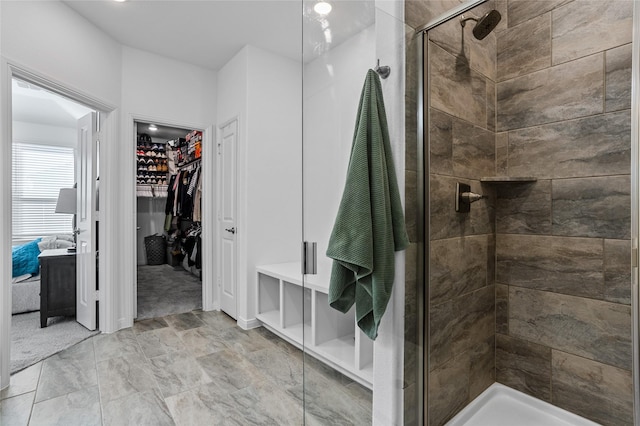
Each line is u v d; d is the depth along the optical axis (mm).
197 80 3502
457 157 1578
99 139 2924
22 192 4777
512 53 1810
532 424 1614
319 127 1314
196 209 4625
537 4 1718
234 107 3254
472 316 1693
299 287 2814
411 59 1369
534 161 1732
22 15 2080
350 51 1275
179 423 1658
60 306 3105
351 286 1283
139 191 5594
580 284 1582
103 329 2879
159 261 6070
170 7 2498
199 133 4328
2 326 1953
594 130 1536
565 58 1625
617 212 1472
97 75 2730
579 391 1584
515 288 1803
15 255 3475
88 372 2174
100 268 2902
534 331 1733
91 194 2910
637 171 1385
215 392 1941
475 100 1699
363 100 1223
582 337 1576
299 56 3287
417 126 1393
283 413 1744
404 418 1360
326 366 1404
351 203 1163
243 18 2658
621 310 1464
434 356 1464
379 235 1171
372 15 1299
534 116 1731
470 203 1646
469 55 1655
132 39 2957
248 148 3014
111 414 1727
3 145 1957
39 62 2203
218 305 3562
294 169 3332
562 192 1640
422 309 1410
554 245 1665
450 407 1558
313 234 1350
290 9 2543
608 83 1493
